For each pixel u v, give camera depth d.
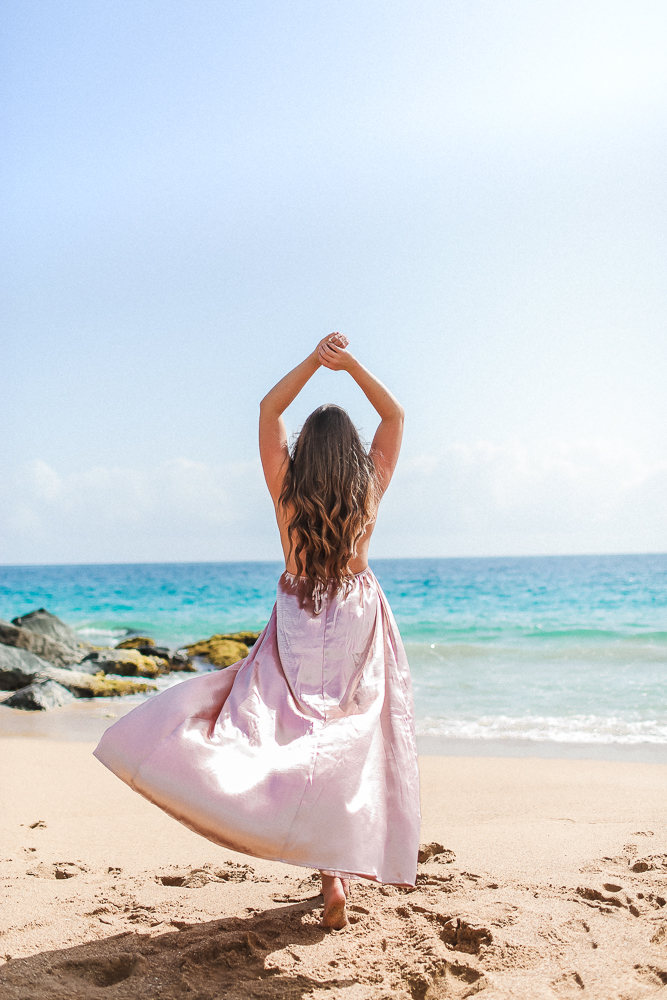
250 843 2.28
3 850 3.77
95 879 3.34
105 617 28.45
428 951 2.51
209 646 15.86
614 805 4.72
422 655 15.47
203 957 2.49
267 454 2.83
